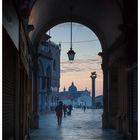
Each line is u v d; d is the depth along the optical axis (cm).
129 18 1816
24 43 1614
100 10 2402
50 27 2625
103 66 2641
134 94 1806
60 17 2634
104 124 2602
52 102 7469
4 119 991
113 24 2316
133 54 1745
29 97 2420
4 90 989
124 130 2017
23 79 1659
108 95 2600
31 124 2545
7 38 1035
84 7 2503
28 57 2033
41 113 6094
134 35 1691
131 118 1861
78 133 2288
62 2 2430
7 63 1066
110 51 2508
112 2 2092
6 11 931
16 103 1281
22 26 1436
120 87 2228
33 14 2222
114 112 2538
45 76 6397
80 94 12269
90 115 5528
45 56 6309
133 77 1836
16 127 1278
